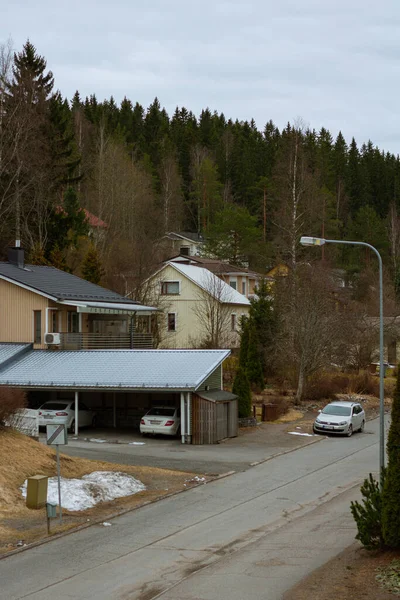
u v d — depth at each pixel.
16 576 14.89
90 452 30.08
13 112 50.19
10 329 41.94
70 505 21.22
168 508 21.50
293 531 18.83
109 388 34.72
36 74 59.50
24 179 53.06
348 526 19.31
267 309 53.44
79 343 41.25
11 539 17.64
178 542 17.69
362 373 57.31
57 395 40.59
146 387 34.12
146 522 19.73
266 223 95.31
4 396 26.11
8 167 51.22
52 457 25.11
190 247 91.38
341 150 124.50
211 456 30.64
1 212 52.34
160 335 59.59
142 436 35.97
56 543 17.52
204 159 104.25
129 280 60.56
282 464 29.34
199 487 24.59
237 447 33.28
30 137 52.22
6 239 56.38
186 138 117.81
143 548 17.12
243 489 24.38
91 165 75.50
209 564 15.79
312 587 13.65
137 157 101.75
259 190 98.50
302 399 49.84
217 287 60.53
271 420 42.34
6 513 19.75
